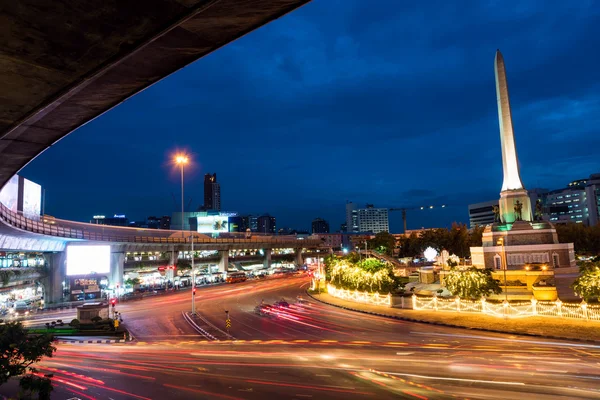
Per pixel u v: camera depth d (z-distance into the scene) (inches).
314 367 1005.2
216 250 4761.3
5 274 2388.0
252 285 3786.9
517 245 2495.1
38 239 2522.1
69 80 380.8
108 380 957.8
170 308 2454.5
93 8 272.2
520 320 1539.1
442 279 2536.9
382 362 1031.6
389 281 2235.5
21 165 811.4
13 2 261.1
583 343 1179.3
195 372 999.6
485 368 932.0
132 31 304.5
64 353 1341.0
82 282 3129.9
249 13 301.6
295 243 6127.0
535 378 835.4
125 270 3732.8
